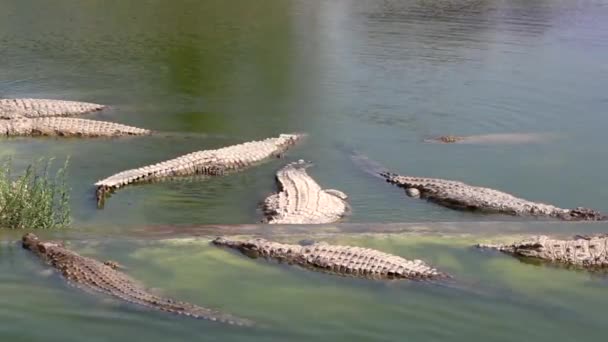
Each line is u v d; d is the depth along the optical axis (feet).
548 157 69.92
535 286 39.47
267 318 34.99
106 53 106.63
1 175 48.88
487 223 48.75
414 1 155.84
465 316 36.06
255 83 94.02
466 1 157.28
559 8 151.23
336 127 77.30
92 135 70.59
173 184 59.26
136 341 31.96
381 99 87.86
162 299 35.17
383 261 40.24
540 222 49.42
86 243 42.63
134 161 64.54
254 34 121.80
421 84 94.58
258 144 67.72
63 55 104.42
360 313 35.99
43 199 47.24
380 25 131.23
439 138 73.97
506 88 93.71
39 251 39.75
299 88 91.71
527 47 116.78
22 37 114.01
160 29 123.24
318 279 39.32
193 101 85.30
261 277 39.40
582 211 53.88
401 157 69.00
